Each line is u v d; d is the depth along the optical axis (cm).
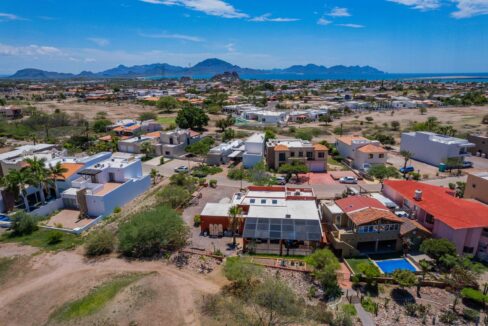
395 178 6912
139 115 16350
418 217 4625
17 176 4994
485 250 4047
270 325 2792
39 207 5188
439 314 3075
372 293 3388
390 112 17150
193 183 6494
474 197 5269
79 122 13475
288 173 6962
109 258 3900
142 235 3938
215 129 13125
